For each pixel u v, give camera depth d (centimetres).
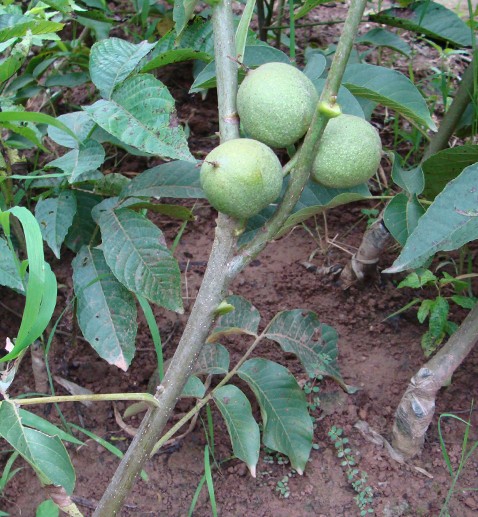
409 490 62
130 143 54
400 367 71
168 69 100
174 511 61
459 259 79
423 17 84
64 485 47
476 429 66
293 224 54
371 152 48
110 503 51
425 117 61
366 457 64
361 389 69
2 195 68
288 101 46
